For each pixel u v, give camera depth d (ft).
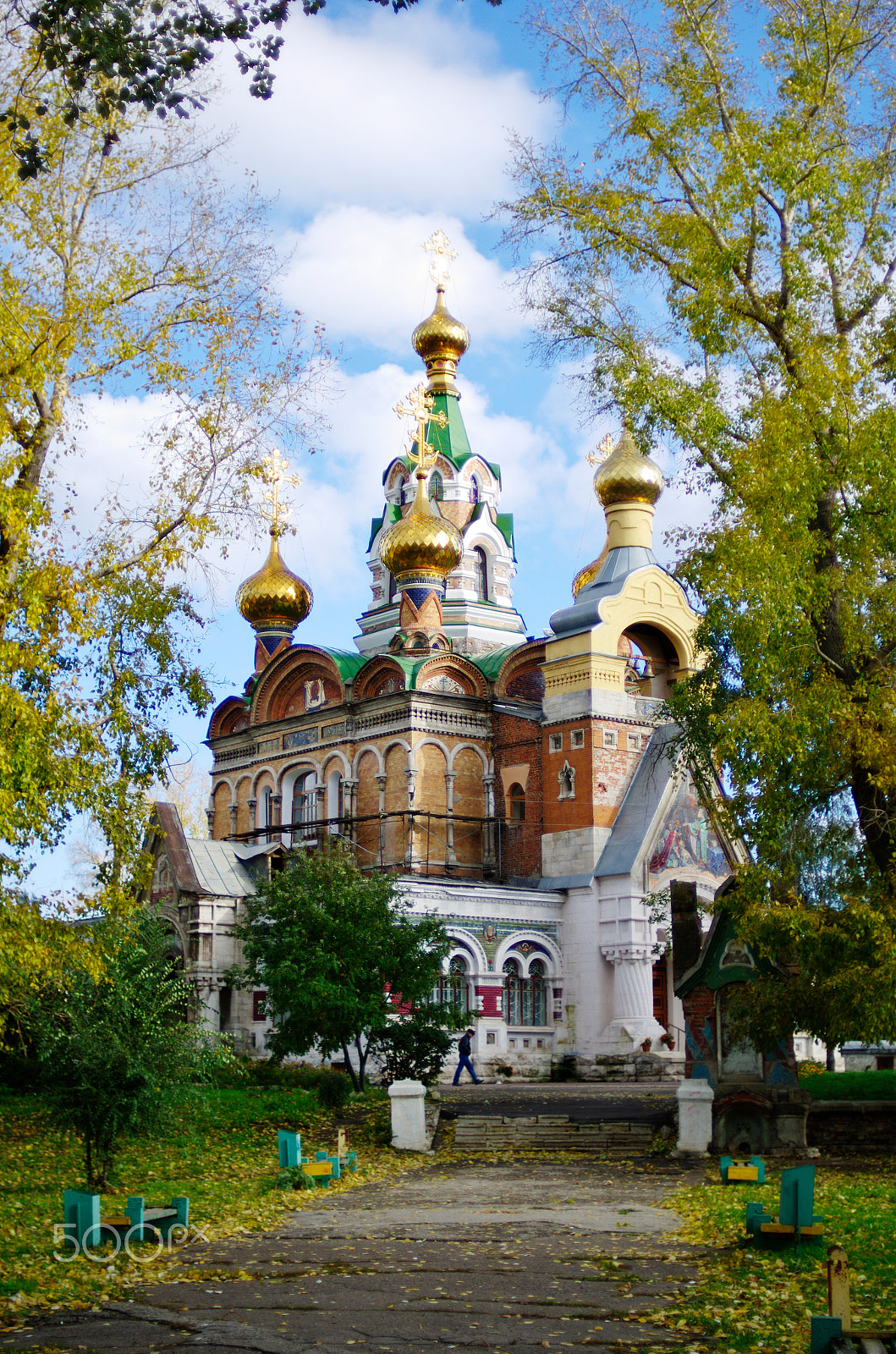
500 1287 47.75
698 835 176.45
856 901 75.00
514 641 222.89
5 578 61.57
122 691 71.46
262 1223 63.62
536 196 90.38
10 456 62.90
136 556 72.84
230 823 209.77
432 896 161.68
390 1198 72.90
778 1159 86.58
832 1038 77.30
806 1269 49.65
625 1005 165.07
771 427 78.07
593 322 89.81
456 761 186.50
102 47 47.70
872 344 83.76
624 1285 47.93
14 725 61.57
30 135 68.80
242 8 48.60
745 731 77.00
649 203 88.84
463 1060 148.46
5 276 67.82
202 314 73.41
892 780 73.92
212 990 158.10
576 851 173.88
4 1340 41.39
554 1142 97.40
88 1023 71.67
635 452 188.44
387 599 230.27
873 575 80.94
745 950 93.50
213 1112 105.60
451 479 228.84
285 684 205.87
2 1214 67.41
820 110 86.12
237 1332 41.81
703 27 86.94
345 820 185.47
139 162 72.69
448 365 237.66
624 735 177.99
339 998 112.16
